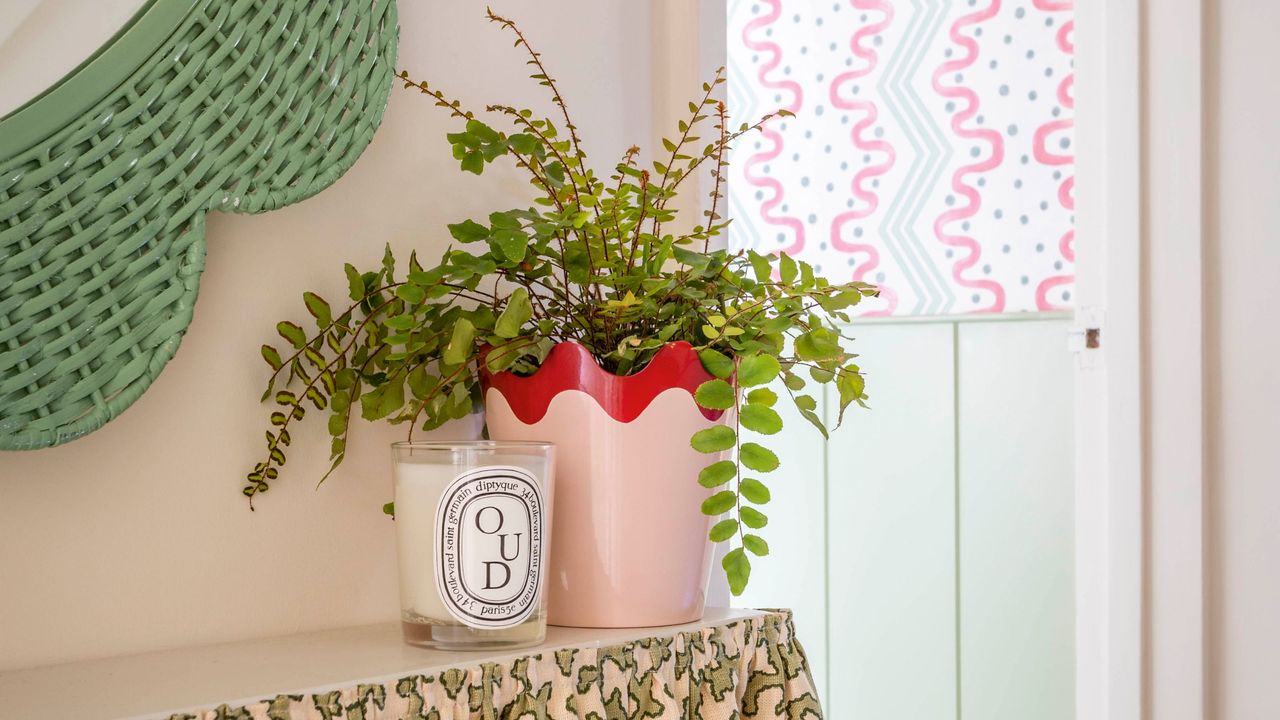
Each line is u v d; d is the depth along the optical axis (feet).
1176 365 5.33
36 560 2.00
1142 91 5.39
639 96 3.12
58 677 1.89
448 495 2.04
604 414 2.26
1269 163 5.21
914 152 7.30
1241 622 5.26
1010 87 6.95
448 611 2.05
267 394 2.26
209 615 2.22
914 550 7.17
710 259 2.35
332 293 2.43
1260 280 5.24
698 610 2.41
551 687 2.07
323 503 2.41
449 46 2.66
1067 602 6.56
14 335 1.88
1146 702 5.37
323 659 2.02
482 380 2.43
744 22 7.99
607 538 2.27
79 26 1.99
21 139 1.90
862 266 7.48
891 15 7.41
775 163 7.85
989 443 6.88
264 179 2.19
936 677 7.07
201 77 2.11
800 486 7.66
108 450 2.09
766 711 2.44
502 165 2.79
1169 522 5.33
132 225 2.02
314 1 2.28
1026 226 6.88
